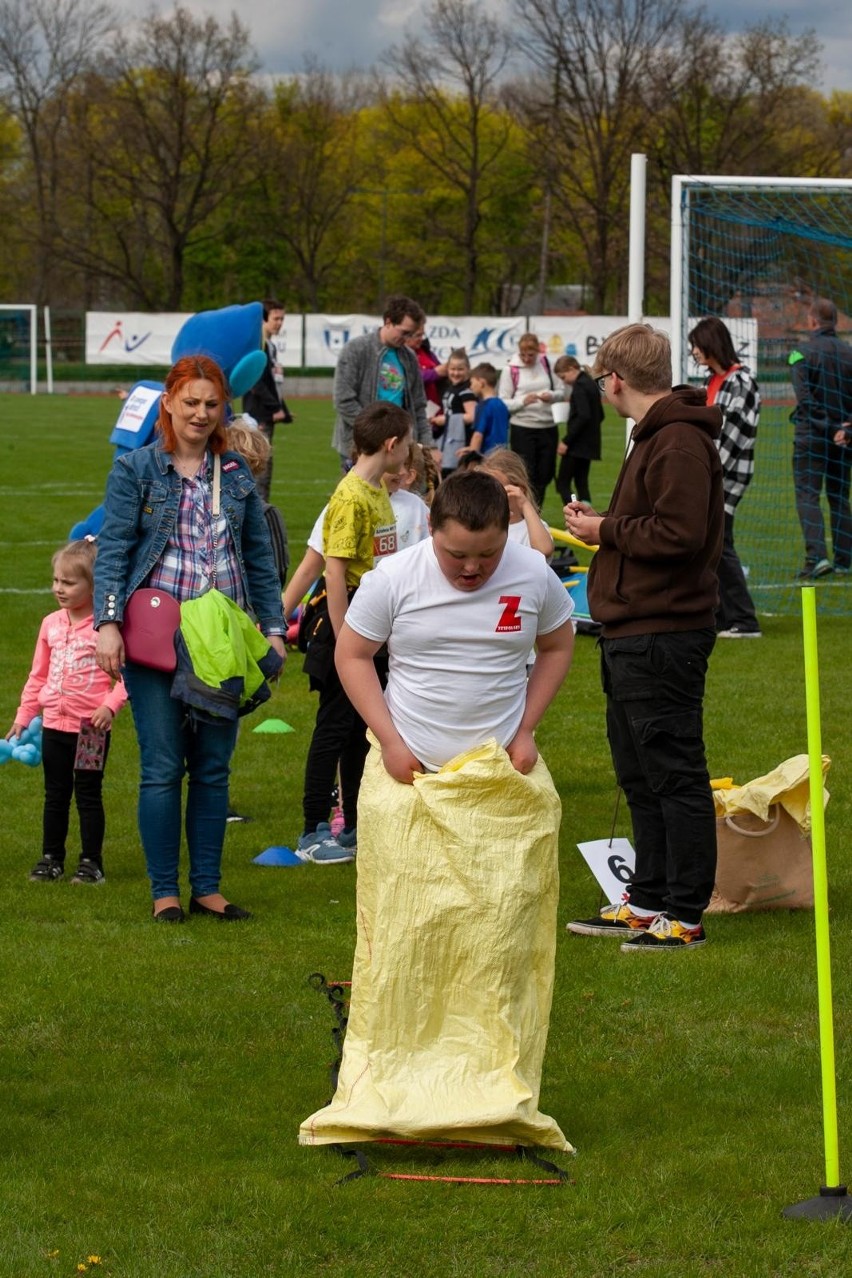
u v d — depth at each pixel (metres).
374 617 4.59
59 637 7.35
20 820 8.45
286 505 23.03
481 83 79.19
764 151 73.50
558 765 9.41
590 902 7.07
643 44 72.62
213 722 6.54
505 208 82.25
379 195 84.31
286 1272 3.91
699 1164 4.47
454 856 4.41
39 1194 4.31
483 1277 3.88
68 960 6.24
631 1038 5.47
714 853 6.34
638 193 12.68
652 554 6.03
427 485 8.88
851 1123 4.75
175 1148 4.62
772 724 10.23
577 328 54.38
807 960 6.18
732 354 12.84
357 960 4.62
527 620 4.60
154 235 83.38
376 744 4.64
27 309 60.72
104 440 35.94
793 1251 3.98
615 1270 3.93
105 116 80.62
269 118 83.88
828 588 15.83
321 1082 5.10
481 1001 4.47
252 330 11.34
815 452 16.27
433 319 54.25
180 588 6.64
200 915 6.84
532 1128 4.46
